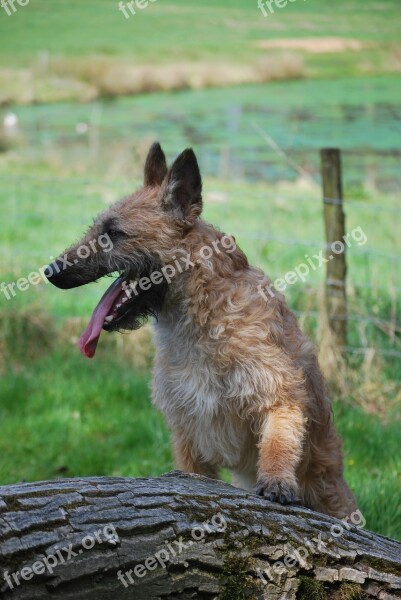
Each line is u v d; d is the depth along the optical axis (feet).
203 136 86.43
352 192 61.87
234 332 16.21
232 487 14.40
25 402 29.32
